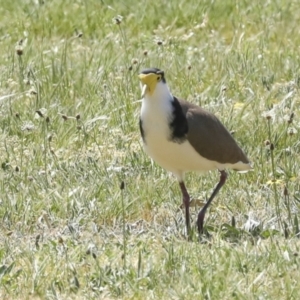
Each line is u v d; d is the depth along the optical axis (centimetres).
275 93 1591
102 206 1212
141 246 1095
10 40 1859
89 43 1847
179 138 1104
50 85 1605
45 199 1228
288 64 1692
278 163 1347
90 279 1019
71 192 1241
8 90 1596
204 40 1867
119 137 1434
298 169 1332
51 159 1358
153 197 1246
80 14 1972
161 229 1174
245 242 1091
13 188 1267
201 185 1280
